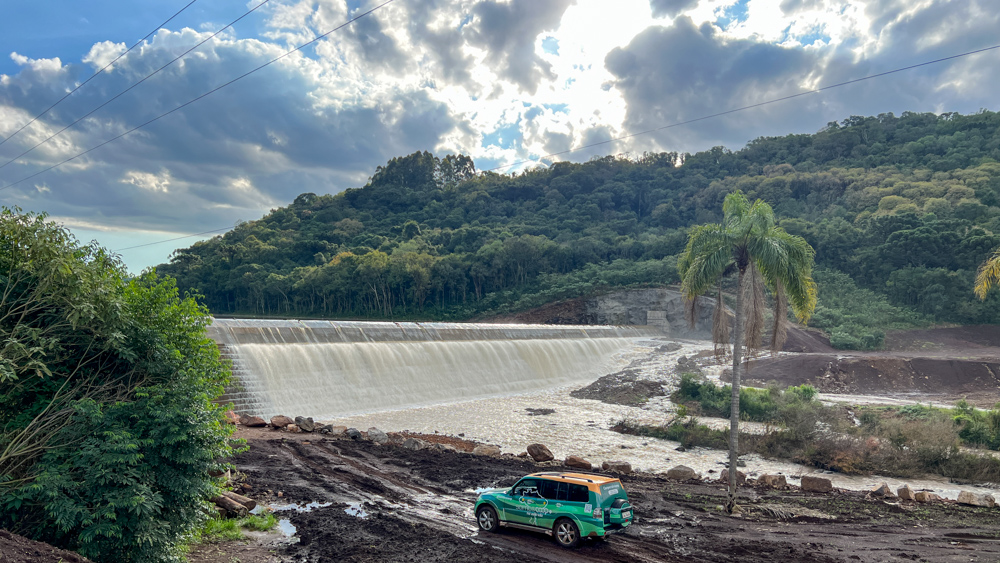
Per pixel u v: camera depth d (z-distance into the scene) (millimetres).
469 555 14844
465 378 55906
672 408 48875
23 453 10789
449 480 23031
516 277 136625
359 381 46812
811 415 35719
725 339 22844
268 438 28734
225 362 14719
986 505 23016
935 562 15445
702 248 23062
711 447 36844
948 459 30859
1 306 10781
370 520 17500
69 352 11836
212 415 13102
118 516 10969
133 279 13391
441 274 130250
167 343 13094
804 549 16156
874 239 113438
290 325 48312
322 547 14984
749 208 22500
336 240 180375
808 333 85562
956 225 107875
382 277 129000
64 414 11523
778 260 21344
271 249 160250
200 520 13219
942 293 93188
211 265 153375
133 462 11086
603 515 15461
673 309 105125
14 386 11000
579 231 172500
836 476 30328
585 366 72125
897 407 47375
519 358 63875
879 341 81062
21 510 10969
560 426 41969
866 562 15219
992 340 83062
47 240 11109
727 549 15906
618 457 33344
